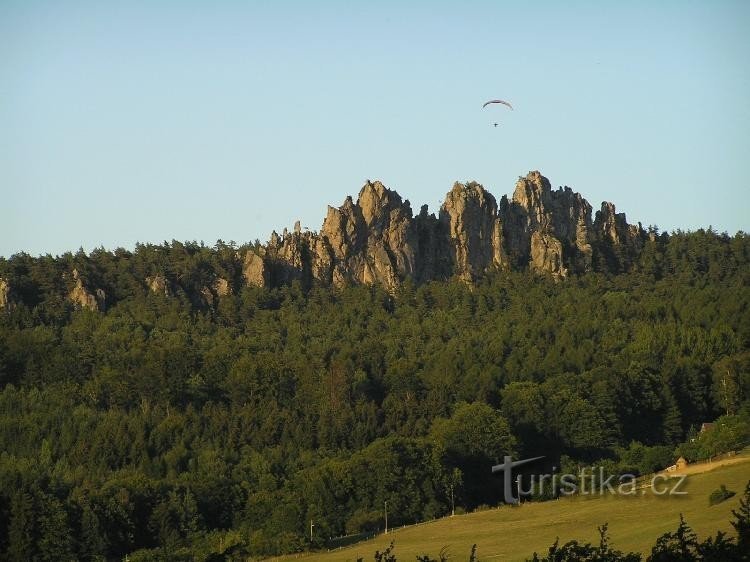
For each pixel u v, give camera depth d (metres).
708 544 82.12
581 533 172.75
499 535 184.00
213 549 193.88
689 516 165.50
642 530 164.12
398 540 192.25
